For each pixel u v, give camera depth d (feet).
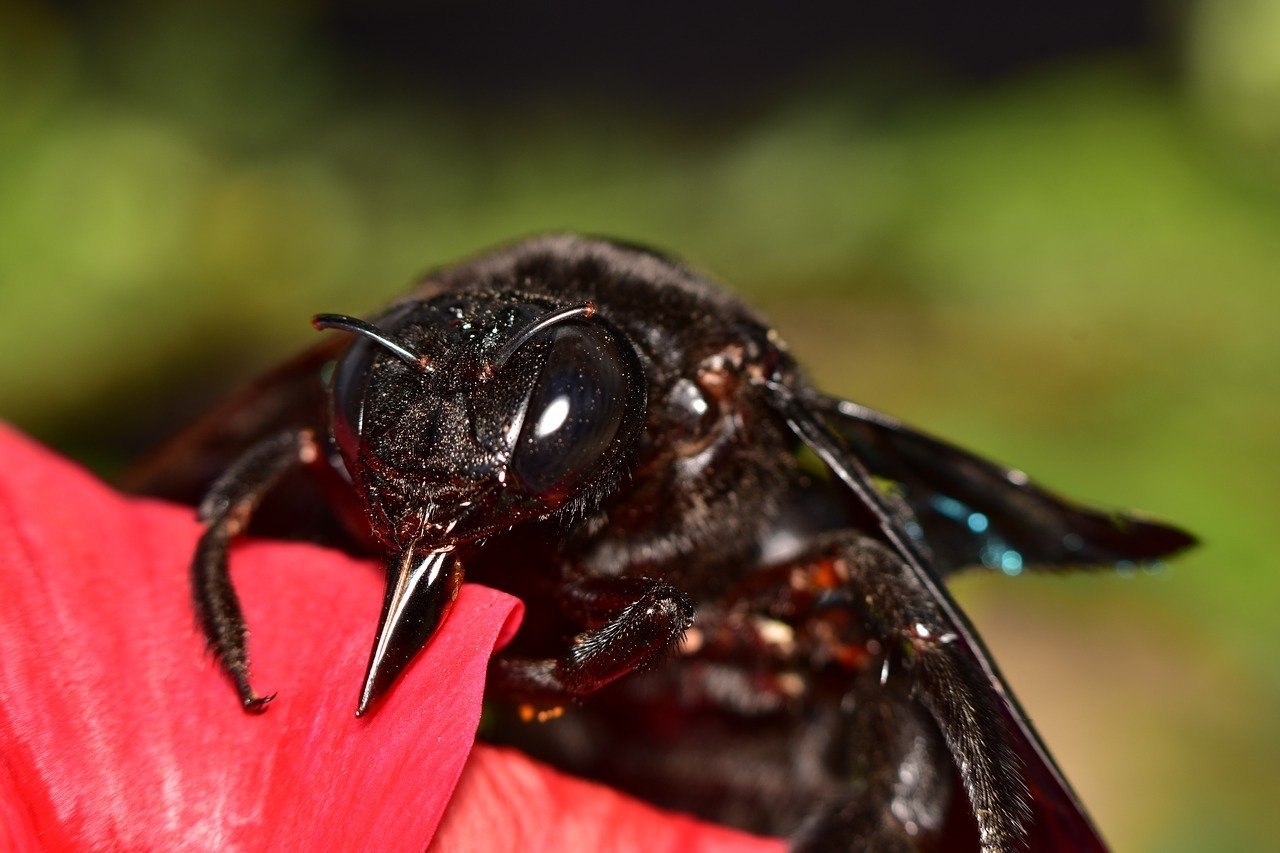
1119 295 0.56
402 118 0.67
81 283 0.55
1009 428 0.55
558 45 1.01
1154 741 0.50
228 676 0.29
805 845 0.32
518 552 0.30
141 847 0.28
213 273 0.58
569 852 0.30
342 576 0.30
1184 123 0.59
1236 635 0.51
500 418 0.29
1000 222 0.58
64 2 0.64
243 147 0.63
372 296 0.61
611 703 0.33
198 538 0.31
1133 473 0.53
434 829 0.28
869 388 0.57
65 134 0.57
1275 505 0.52
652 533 0.32
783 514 0.33
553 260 0.32
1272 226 0.57
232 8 0.65
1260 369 0.54
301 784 0.29
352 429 0.29
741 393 0.32
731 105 0.94
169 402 0.56
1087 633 0.52
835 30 1.02
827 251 0.60
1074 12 0.99
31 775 0.28
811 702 0.33
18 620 0.29
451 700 0.28
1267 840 0.48
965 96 0.66
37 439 0.53
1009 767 0.30
